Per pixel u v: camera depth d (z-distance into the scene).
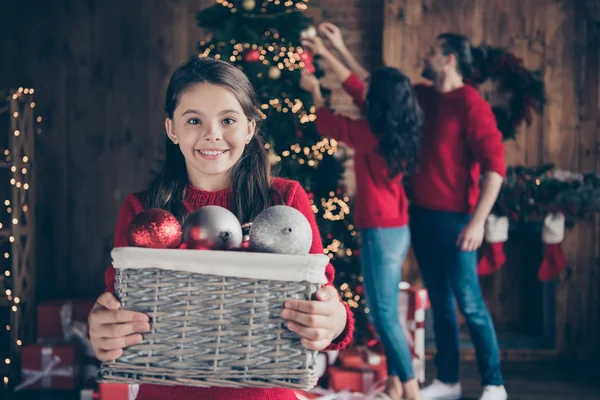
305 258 1.00
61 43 4.52
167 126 1.32
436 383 3.52
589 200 4.07
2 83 4.50
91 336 1.05
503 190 4.04
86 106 4.54
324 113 3.26
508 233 4.50
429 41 4.46
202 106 1.20
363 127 3.14
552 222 4.10
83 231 4.57
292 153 3.42
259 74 3.27
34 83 4.52
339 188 3.68
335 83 4.54
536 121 4.45
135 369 1.02
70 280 4.58
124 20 4.54
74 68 4.53
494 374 3.37
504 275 4.54
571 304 4.43
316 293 1.04
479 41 4.45
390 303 3.20
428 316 4.44
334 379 3.41
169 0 4.54
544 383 3.88
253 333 1.01
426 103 3.33
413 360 3.68
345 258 3.61
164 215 1.10
